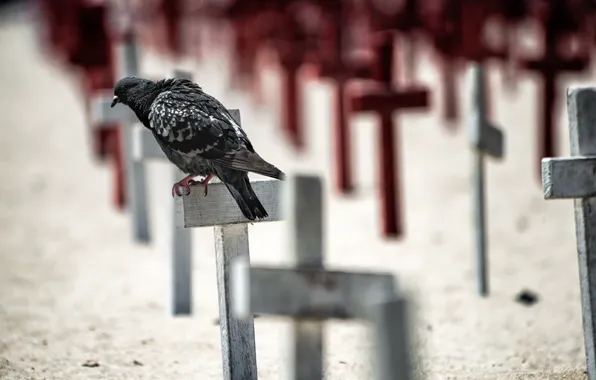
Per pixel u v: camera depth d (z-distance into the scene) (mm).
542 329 10977
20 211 19422
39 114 34375
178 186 8164
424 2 24172
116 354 9914
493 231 16750
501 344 10375
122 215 18844
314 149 25453
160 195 20641
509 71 30703
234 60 32062
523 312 11766
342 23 21953
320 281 6422
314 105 32719
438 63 29625
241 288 6559
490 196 19391
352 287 6391
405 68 30062
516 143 24734
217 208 8039
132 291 12875
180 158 8375
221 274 8047
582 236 7629
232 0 29266
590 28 27828
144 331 10789
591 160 7531
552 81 20078
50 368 9484
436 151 24406
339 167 19984
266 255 15297
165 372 9320
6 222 18359
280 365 9422
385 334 5965
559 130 25297
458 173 21750
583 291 7668
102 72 19781
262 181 8172
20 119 33594
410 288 11570
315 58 22078
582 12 27594
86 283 13438
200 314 11555
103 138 21312
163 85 9008
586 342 7691
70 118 33094
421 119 29000
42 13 50750
